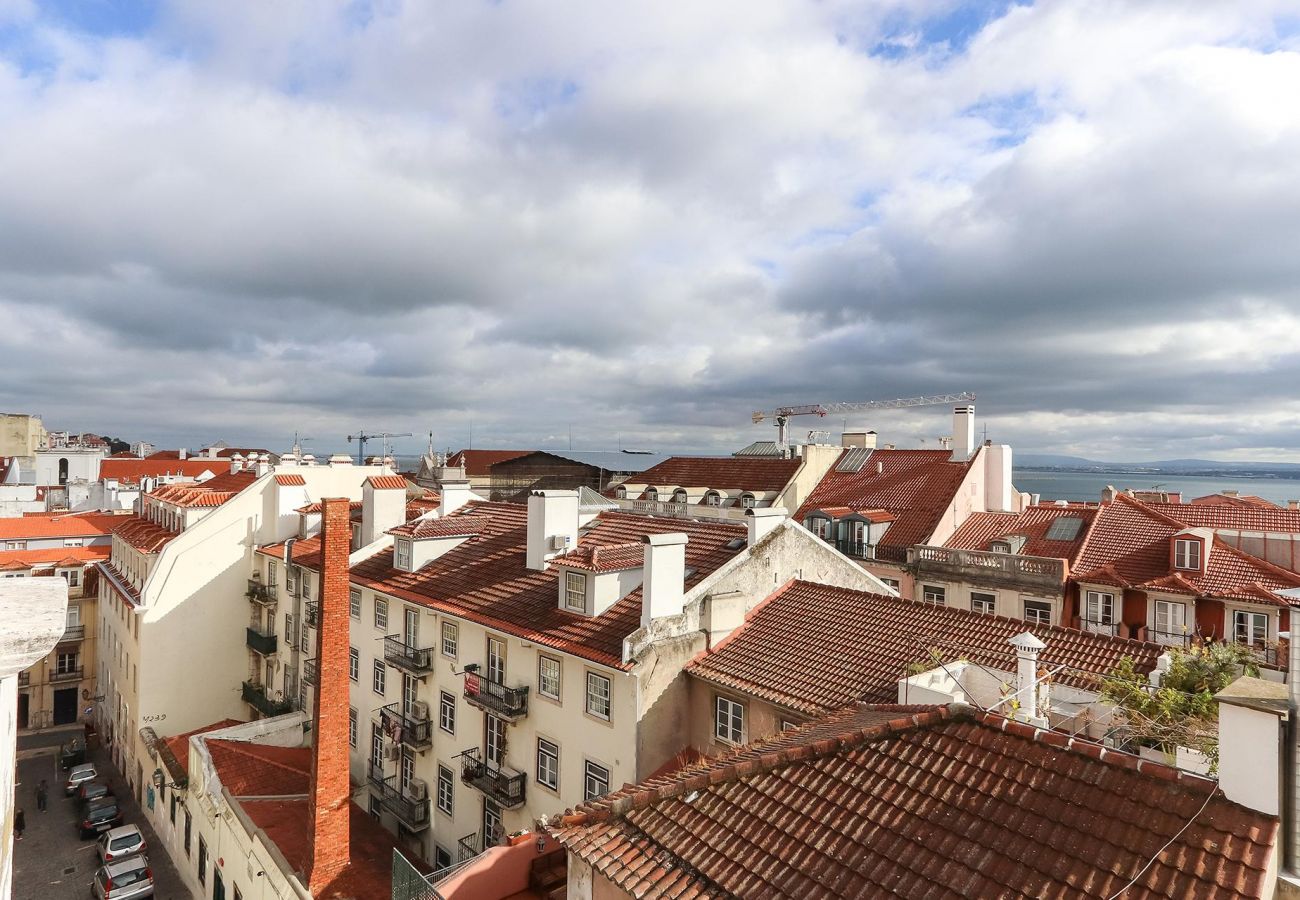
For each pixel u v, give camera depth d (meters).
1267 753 9.65
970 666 17.92
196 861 30.62
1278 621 28.50
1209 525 37.25
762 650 22.12
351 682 33.47
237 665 41.94
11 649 6.06
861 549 41.97
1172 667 15.62
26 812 39.09
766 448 71.12
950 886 10.02
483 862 16.98
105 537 59.69
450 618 27.59
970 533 41.56
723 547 26.11
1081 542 36.91
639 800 13.25
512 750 25.00
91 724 52.34
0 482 96.38
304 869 22.50
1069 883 9.55
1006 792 11.29
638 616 22.97
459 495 37.81
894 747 12.89
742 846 11.78
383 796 29.94
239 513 42.09
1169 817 10.04
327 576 22.80
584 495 49.25
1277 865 9.48
